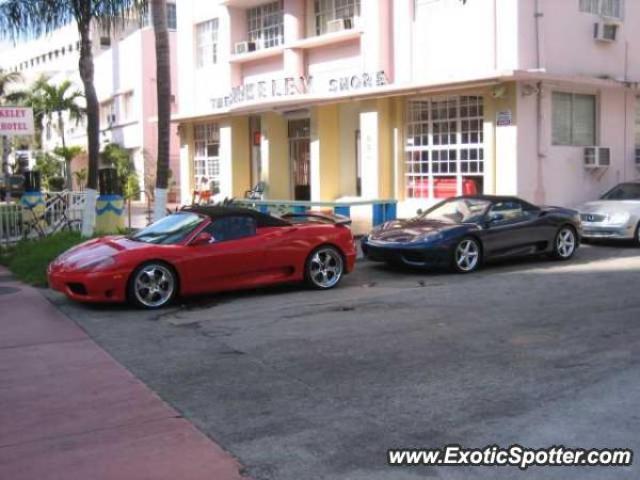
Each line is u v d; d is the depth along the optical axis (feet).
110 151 108.47
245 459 15.19
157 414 18.02
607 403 17.89
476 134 58.39
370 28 64.44
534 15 55.93
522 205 42.96
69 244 42.86
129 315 29.99
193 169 91.97
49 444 16.30
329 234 35.81
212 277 32.30
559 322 26.66
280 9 78.64
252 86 75.82
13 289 36.88
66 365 22.72
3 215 50.42
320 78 72.90
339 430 16.62
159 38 44.78
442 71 60.29
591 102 61.31
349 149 71.46
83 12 50.96
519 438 15.90
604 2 61.72
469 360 21.97
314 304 31.60
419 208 61.41
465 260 39.78
